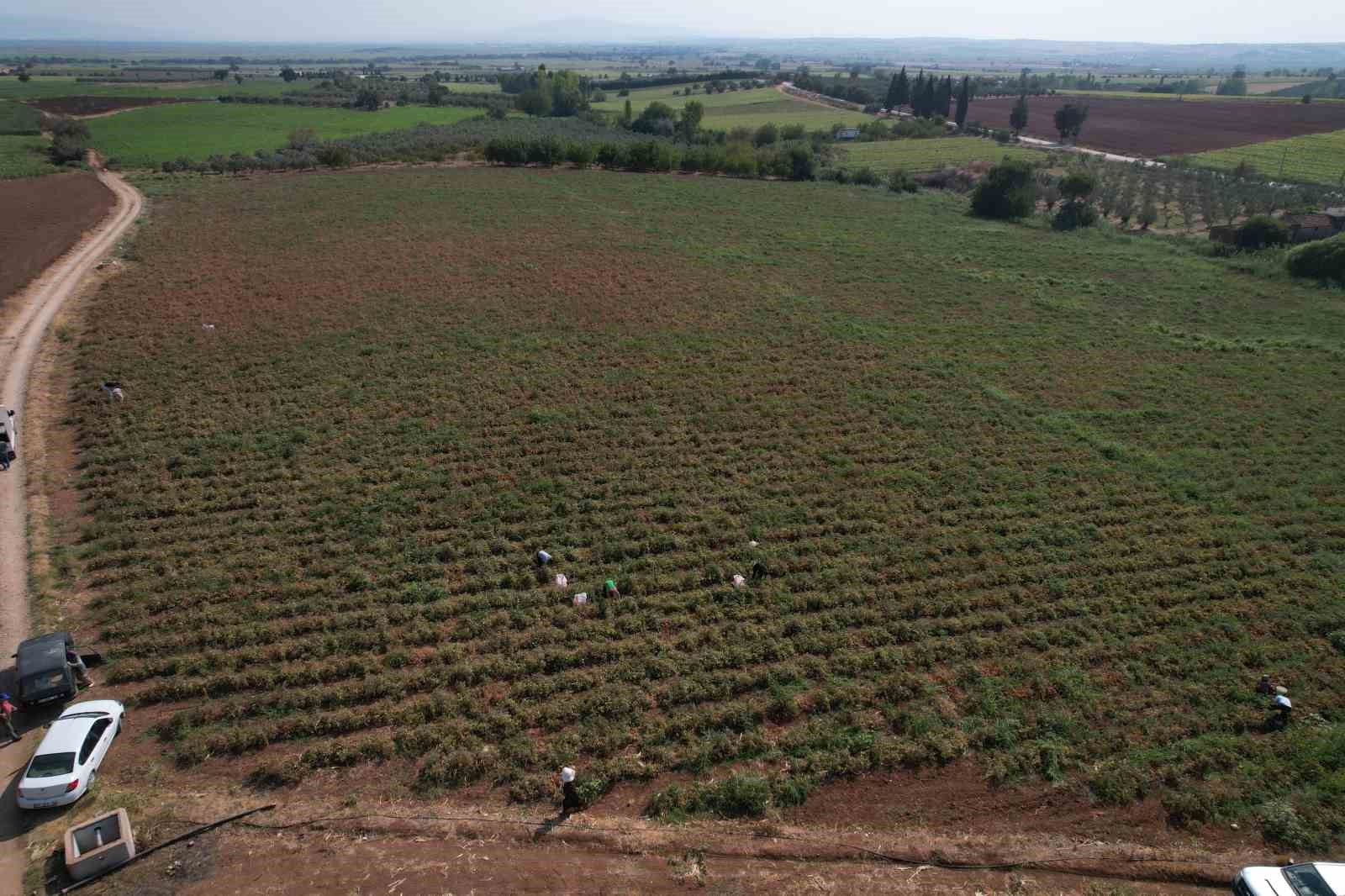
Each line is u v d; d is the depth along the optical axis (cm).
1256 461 3331
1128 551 2745
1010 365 4269
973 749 1975
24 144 9956
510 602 2453
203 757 1925
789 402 3809
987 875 1681
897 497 3050
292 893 1612
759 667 2220
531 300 5047
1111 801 1848
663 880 1653
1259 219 6612
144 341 4256
